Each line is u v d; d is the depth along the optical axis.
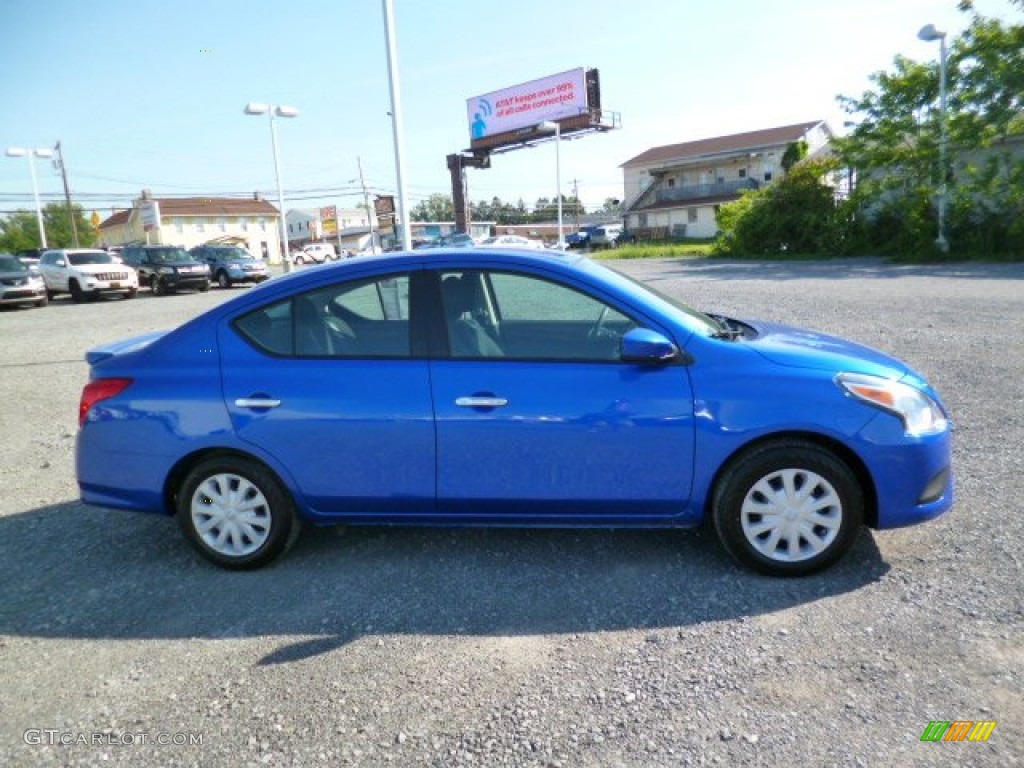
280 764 2.40
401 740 2.49
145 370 3.79
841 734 2.39
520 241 38.03
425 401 3.53
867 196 26.14
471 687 2.76
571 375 3.47
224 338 3.77
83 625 3.36
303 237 100.38
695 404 3.38
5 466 6.00
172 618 3.38
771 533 3.44
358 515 3.73
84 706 2.77
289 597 3.53
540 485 3.51
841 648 2.87
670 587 3.44
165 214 75.25
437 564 3.79
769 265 24.64
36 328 16.17
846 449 3.39
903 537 3.78
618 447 3.43
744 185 54.25
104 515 4.75
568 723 2.53
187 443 3.70
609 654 2.93
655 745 2.40
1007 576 3.32
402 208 10.16
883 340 8.96
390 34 9.73
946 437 3.47
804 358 3.46
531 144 53.16
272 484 3.72
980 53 21.28
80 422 3.87
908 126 23.52
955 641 2.86
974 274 17.09
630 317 3.57
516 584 3.54
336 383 3.60
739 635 3.00
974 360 7.65
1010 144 24.33
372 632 3.18
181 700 2.77
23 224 84.44
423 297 3.66
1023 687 2.57
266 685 2.84
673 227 58.78
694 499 3.47
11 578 3.88
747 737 2.41
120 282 23.73
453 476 3.56
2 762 2.49
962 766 2.23
